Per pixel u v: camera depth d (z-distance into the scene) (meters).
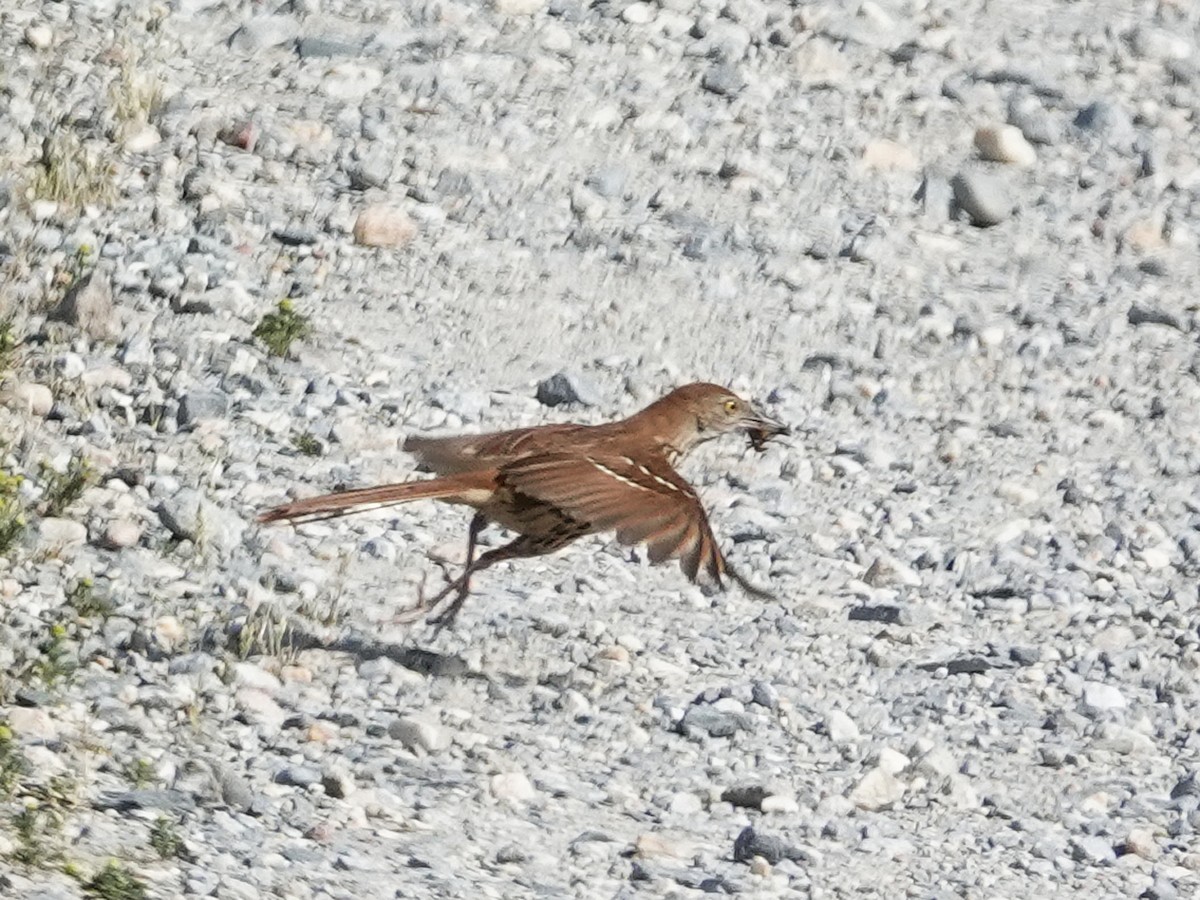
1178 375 29.72
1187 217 33.62
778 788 19.86
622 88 35.06
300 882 16.45
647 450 17.16
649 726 20.89
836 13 37.19
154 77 33.81
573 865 17.97
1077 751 21.14
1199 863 19.14
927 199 33.25
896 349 29.95
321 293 29.72
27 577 21.61
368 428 26.50
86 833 16.34
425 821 18.41
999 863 18.95
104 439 25.09
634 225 32.00
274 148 32.81
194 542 22.92
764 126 34.50
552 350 29.19
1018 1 38.38
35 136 32.06
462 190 32.41
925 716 21.56
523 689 21.23
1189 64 37.00
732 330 30.02
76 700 19.16
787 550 25.09
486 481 18.22
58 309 27.62
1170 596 24.59
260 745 19.19
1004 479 27.17
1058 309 31.08
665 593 23.81
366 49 35.41
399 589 22.95
